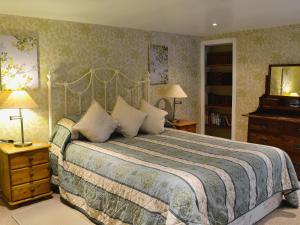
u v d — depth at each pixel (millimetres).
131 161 2719
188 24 4352
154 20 3979
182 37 5434
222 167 2537
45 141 3783
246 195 2549
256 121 4539
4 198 3332
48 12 3330
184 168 2475
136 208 2354
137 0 2896
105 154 2975
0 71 3346
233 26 4602
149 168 2508
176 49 5348
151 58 4926
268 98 4762
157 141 3547
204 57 5777
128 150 3119
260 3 3133
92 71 4152
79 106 4086
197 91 5875
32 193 3289
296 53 4508
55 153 3494
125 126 3787
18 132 3572
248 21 4184
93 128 3471
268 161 2910
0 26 3324
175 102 5418
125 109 3943
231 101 5633
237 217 2455
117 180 2578
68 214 3049
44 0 2812
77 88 4047
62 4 2986
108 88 4395
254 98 5070
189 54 5609
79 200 3035
